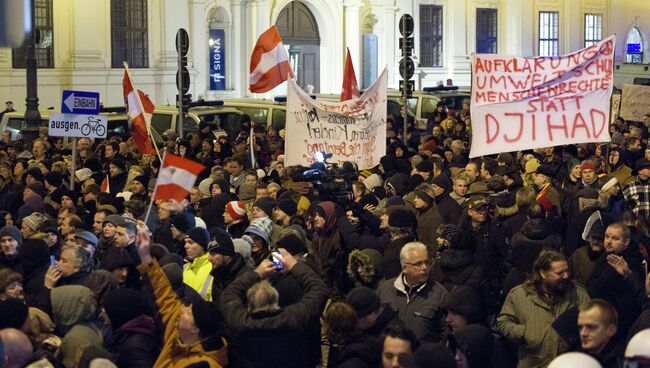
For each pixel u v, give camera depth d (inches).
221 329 330.0
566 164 707.4
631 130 864.3
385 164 629.9
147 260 331.9
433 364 268.5
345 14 1662.2
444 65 1825.8
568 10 1973.4
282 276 350.9
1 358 283.0
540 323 337.1
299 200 539.2
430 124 1086.4
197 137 867.4
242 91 1533.0
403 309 355.6
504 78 570.3
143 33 1408.7
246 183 562.9
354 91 723.4
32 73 962.1
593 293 357.7
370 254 373.7
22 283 398.0
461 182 552.1
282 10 1589.6
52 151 839.7
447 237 403.9
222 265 370.9
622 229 371.6
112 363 283.1
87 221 556.4
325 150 615.8
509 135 572.4
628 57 2079.2
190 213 478.6
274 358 322.0
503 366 350.9
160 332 341.7
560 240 481.7
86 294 334.6
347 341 308.0
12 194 612.7
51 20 1320.1
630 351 250.1
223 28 1508.4
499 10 1897.1
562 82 566.6
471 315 321.7
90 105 652.1
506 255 460.1
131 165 732.0
